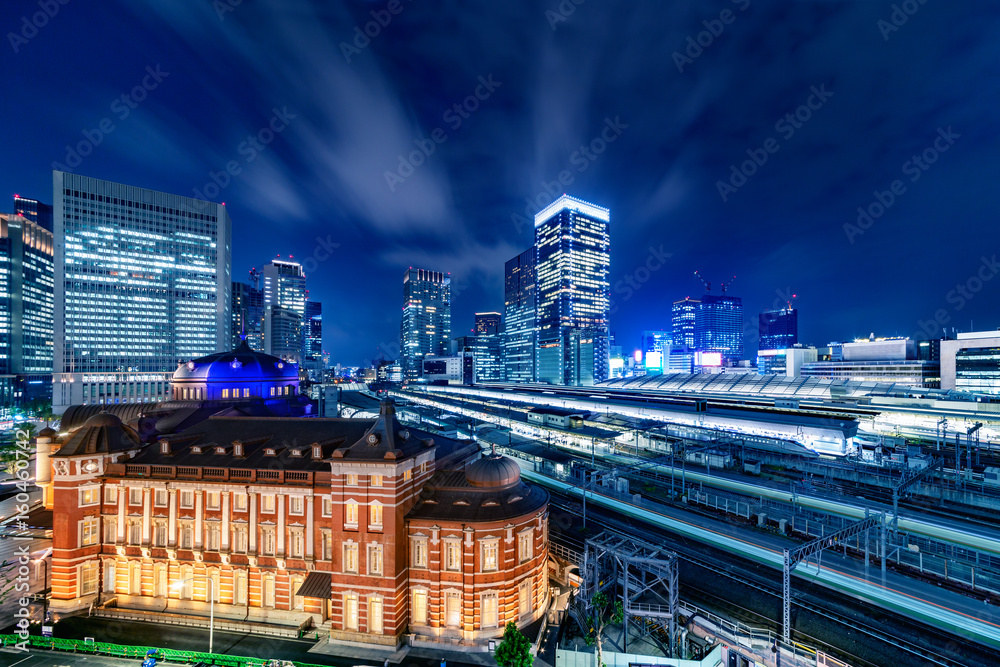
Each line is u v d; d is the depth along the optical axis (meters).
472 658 38.44
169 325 194.88
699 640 40.44
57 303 173.25
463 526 40.47
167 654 37.59
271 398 88.06
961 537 56.44
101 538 46.38
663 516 68.38
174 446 49.16
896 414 121.44
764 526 63.47
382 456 40.75
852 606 44.16
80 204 178.75
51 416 164.75
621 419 140.38
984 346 150.62
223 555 44.34
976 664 35.94
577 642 40.94
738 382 175.50
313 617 43.22
